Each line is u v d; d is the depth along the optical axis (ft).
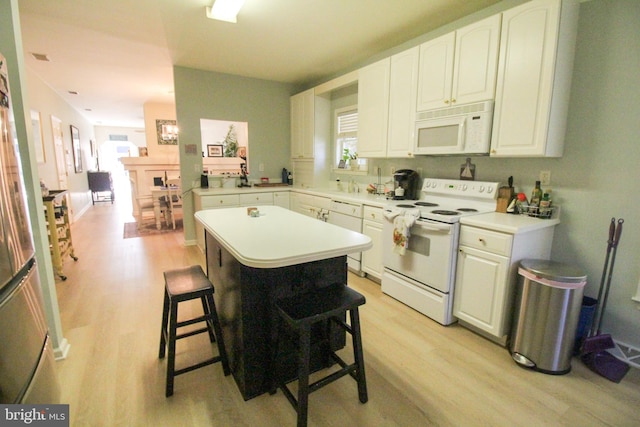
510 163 7.98
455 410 5.12
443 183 9.39
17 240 3.47
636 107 5.99
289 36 10.04
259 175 15.97
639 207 6.11
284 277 5.33
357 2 7.92
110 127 38.42
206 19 8.84
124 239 15.74
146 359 6.35
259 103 15.40
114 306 8.58
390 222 8.87
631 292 6.33
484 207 8.35
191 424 4.82
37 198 5.83
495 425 4.83
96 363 6.20
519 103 6.72
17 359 3.12
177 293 5.26
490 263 6.68
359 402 5.29
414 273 8.27
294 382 5.74
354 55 11.82
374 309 8.50
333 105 14.26
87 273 11.03
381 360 6.38
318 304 4.72
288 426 4.82
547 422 4.89
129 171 21.71
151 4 7.98
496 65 7.07
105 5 8.02
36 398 3.41
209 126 29.40
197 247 14.39
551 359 5.94
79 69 13.93
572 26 6.29
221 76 14.32
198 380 5.77
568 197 6.99
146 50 11.39
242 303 5.03
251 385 5.32
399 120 9.70
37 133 14.73
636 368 6.15
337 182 14.05
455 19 8.86
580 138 6.72
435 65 8.39
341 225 11.32
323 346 6.08
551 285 5.76
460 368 6.15
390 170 11.62
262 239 5.29
